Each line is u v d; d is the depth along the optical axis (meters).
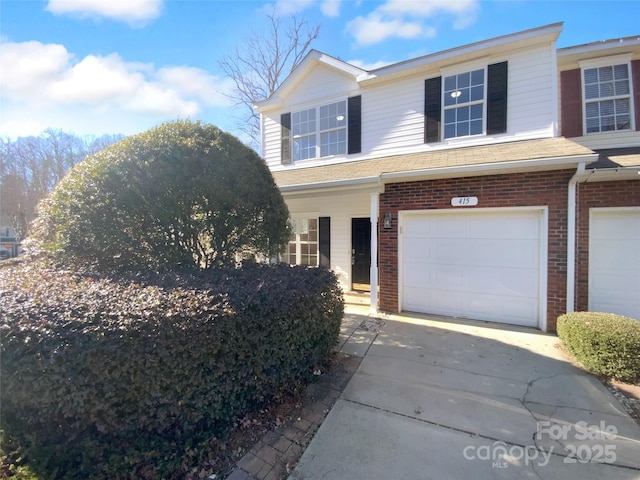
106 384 1.89
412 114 7.20
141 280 3.07
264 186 4.63
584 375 3.51
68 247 3.55
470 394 3.14
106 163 3.63
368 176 5.78
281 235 4.84
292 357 3.04
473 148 6.36
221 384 2.37
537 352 4.21
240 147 4.51
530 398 3.05
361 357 4.11
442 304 6.00
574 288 4.84
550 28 5.66
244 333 2.48
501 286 5.48
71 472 1.86
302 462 2.20
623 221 5.05
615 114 6.16
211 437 2.30
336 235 8.65
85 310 2.07
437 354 4.18
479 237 5.62
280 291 2.92
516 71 6.17
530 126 6.05
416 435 2.50
